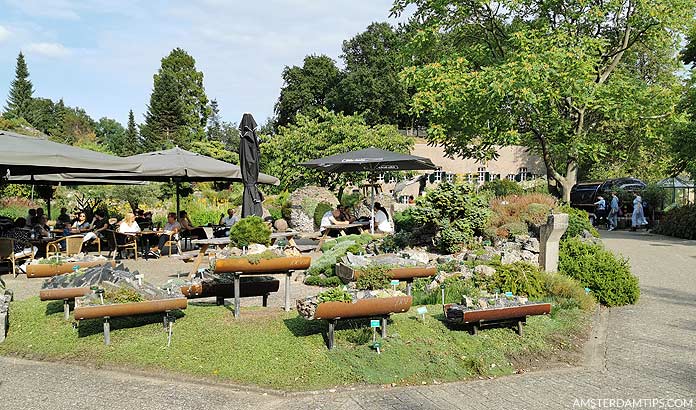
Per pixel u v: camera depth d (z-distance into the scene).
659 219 25.59
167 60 63.09
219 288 7.26
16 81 72.69
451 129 19.31
